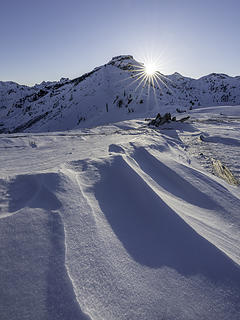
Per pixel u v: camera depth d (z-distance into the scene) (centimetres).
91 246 170
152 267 159
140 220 223
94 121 8594
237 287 145
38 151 762
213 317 124
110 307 123
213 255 175
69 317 113
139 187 281
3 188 247
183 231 205
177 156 602
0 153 715
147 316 121
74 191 254
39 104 15025
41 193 238
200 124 1781
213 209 285
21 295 122
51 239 169
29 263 143
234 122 1964
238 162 636
